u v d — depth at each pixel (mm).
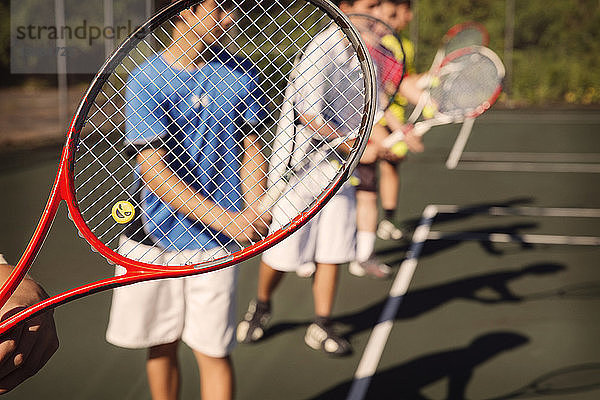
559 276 5363
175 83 2291
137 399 3516
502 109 17000
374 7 4434
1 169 9508
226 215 2150
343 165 1583
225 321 2719
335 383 3721
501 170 9844
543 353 4039
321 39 2752
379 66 4113
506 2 17641
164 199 2201
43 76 16641
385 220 6414
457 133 13539
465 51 5961
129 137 2162
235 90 2352
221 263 1550
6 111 14188
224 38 2252
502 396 3557
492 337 4262
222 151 2404
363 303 4848
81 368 3852
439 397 3561
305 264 3961
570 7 18047
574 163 10312
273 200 2369
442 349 4105
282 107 2396
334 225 3926
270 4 1918
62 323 4461
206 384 2789
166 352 2758
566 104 17656
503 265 5641
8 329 1251
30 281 1409
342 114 2922
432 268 5594
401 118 5715
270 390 3645
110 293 5004
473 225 6926
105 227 4660
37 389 3598
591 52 18031
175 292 2689
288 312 4699
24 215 7199
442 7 17719
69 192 1578
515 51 18125
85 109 1616
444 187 8789
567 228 6785
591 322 4473
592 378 3736
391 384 3701
